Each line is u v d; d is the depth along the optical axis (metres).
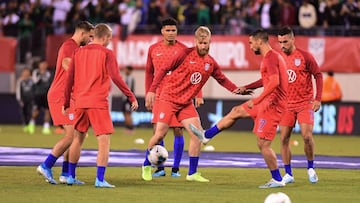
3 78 96.50
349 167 49.50
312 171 41.03
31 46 94.44
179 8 91.38
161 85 43.00
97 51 37.19
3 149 58.91
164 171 43.81
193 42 87.31
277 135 82.94
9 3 98.31
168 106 40.22
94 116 37.03
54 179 40.31
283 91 37.38
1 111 96.19
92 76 37.00
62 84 38.97
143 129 89.12
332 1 86.94
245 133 85.56
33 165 47.03
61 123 38.50
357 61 85.00
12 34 95.56
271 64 36.69
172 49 44.19
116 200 33.06
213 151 61.06
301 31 86.19
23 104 87.25
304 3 86.06
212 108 88.06
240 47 87.69
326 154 60.12
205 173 44.88
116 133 82.12
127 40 90.31
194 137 40.75
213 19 89.69
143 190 36.56
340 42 85.12
